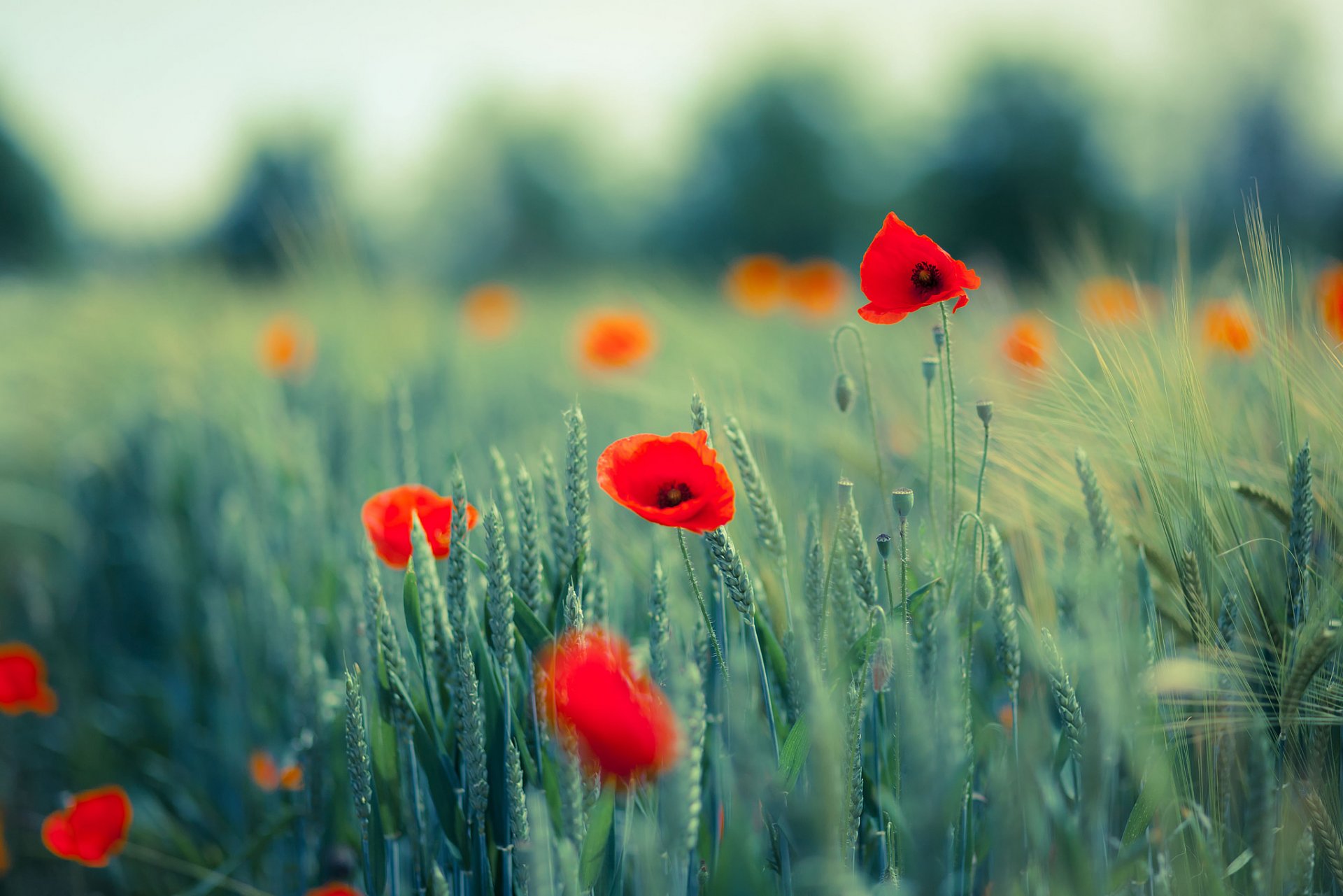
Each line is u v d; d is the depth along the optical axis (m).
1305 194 19.56
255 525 2.39
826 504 1.96
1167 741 1.69
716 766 1.71
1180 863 1.67
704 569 1.83
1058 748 1.68
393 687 1.69
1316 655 1.65
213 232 24.25
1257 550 1.81
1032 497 1.86
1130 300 2.12
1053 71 25.14
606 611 1.74
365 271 4.16
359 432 2.51
